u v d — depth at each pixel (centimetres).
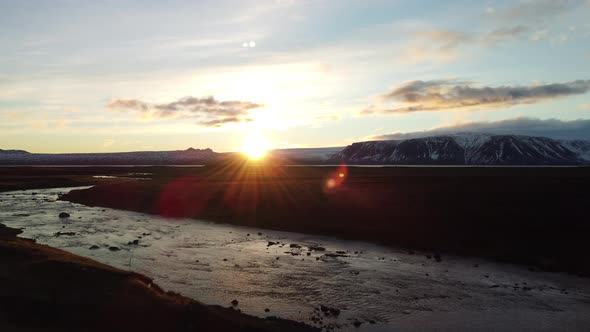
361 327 2395
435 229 5016
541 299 2902
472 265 3794
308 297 2884
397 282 3244
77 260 3119
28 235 4862
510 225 4922
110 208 7688
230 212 6694
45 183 13025
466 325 2455
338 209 6384
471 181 9538
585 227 4669
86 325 2103
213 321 2222
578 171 14512
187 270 3488
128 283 2630
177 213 6919
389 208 6241
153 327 2145
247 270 3522
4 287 2400
